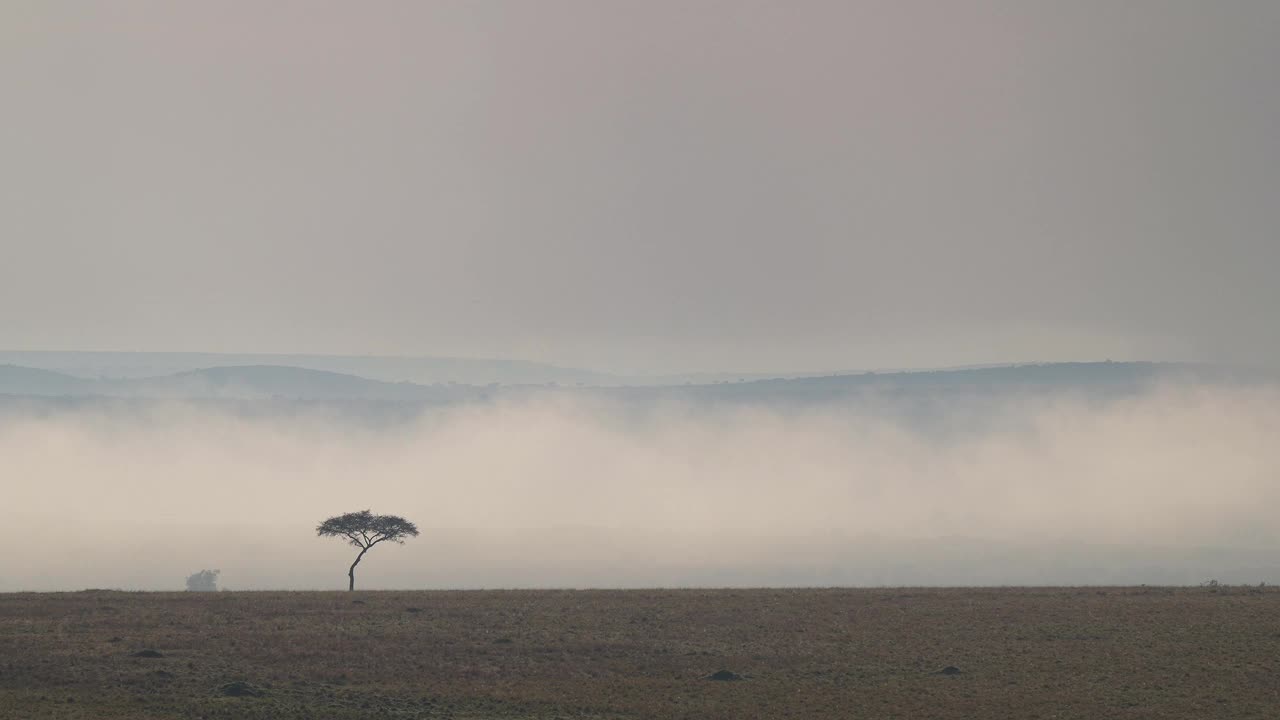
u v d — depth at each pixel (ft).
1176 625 515.09
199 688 403.75
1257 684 424.46
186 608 546.26
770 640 495.00
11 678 404.57
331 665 440.45
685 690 419.95
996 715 388.78
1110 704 401.29
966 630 511.81
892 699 408.46
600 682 430.20
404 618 530.27
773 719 384.47
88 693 392.06
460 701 401.29
